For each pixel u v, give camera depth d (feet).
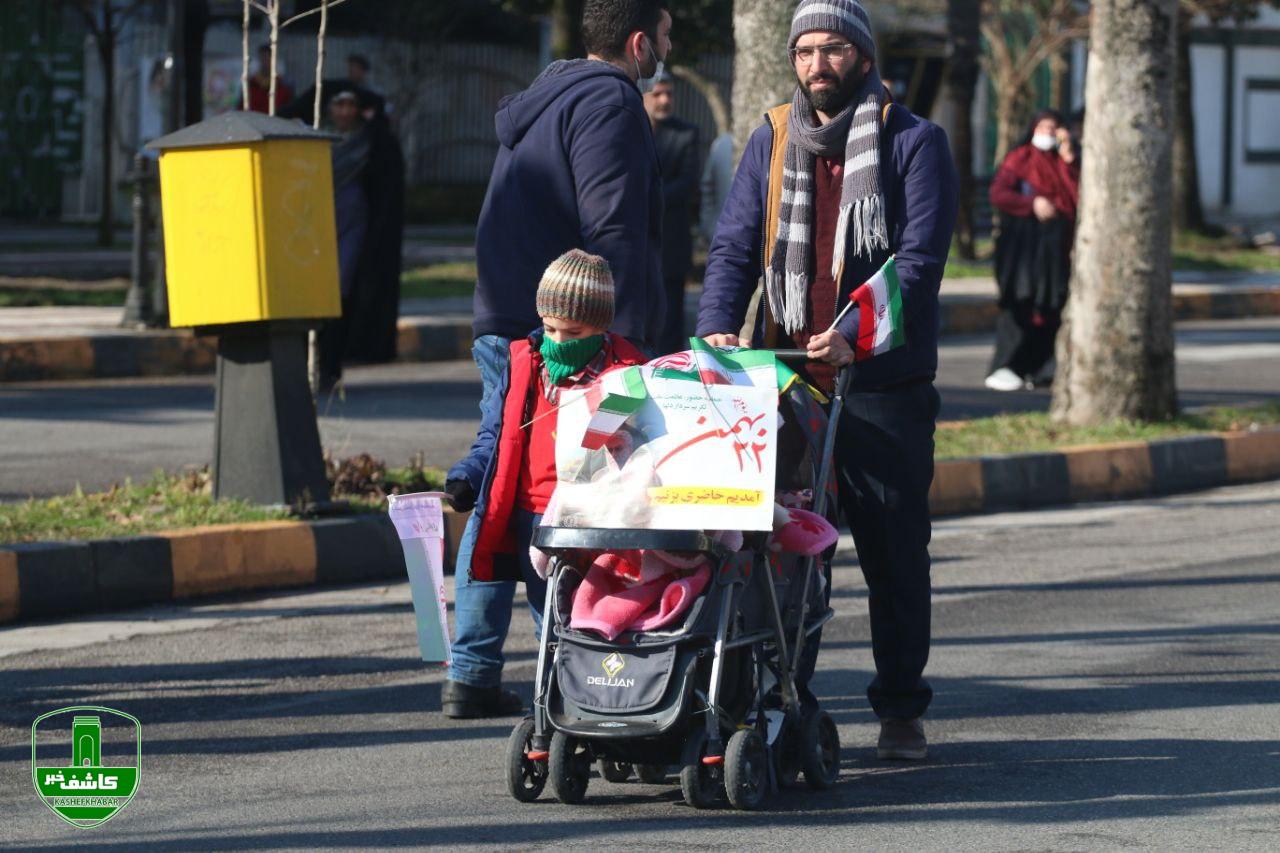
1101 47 102.01
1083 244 103.71
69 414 104.58
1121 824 41.50
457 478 44.98
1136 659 59.21
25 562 63.72
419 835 40.42
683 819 41.47
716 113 264.52
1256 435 102.68
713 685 39.88
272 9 77.00
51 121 244.42
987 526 85.51
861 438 45.60
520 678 56.80
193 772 46.09
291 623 63.77
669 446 40.60
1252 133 347.97
